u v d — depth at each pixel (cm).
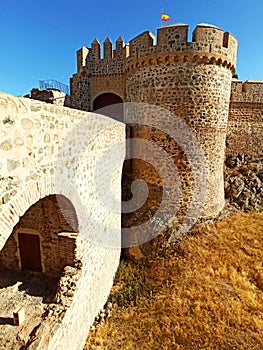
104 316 782
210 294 797
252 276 897
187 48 1075
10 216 386
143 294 868
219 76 1151
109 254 930
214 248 1055
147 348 638
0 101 355
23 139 409
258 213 1427
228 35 1127
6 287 681
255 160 1798
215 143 1220
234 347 619
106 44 1602
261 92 1755
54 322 499
